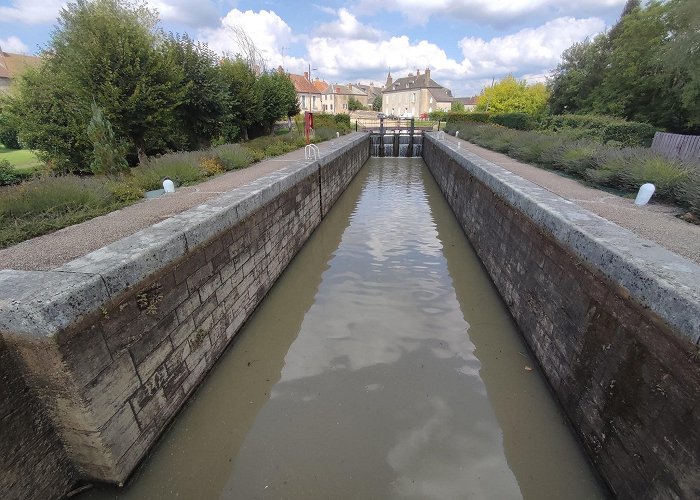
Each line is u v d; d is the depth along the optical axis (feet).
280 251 21.09
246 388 12.75
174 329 11.01
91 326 7.93
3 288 7.52
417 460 10.05
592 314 10.18
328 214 35.24
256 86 64.18
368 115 189.26
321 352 14.64
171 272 10.77
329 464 9.96
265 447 10.50
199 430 11.05
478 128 65.77
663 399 7.34
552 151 30.07
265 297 18.80
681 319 7.00
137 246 10.05
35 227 13.83
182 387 11.51
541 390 12.55
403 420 11.37
